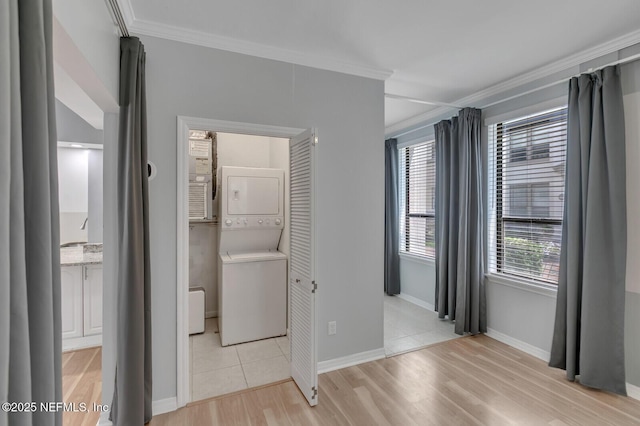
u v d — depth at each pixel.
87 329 3.00
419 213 4.39
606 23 2.04
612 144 2.20
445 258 3.64
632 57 2.09
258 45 2.30
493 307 3.26
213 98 2.20
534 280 2.93
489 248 3.34
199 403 2.16
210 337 3.34
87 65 1.31
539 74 2.75
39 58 0.76
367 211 2.78
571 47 2.35
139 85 1.88
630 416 2.00
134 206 1.76
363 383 2.41
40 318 0.77
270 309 3.29
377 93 2.79
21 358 0.68
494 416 2.01
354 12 1.93
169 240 2.10
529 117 2.95
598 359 2.26
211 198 3.60
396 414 2.04
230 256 3.29
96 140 3.26
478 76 2.90
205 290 3.93
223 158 3.97
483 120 3.34
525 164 3.01
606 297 2.24
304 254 2.23
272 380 2.47
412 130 4.32
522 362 2.72
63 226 3.34
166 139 2.08
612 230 2.21
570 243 2.41
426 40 2.26
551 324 2.73
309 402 2.13
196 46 2.16
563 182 2.70
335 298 2.66
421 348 3.01
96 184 3.37
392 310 4.09
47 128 0.78
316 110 2.55
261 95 2.35
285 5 1.85
